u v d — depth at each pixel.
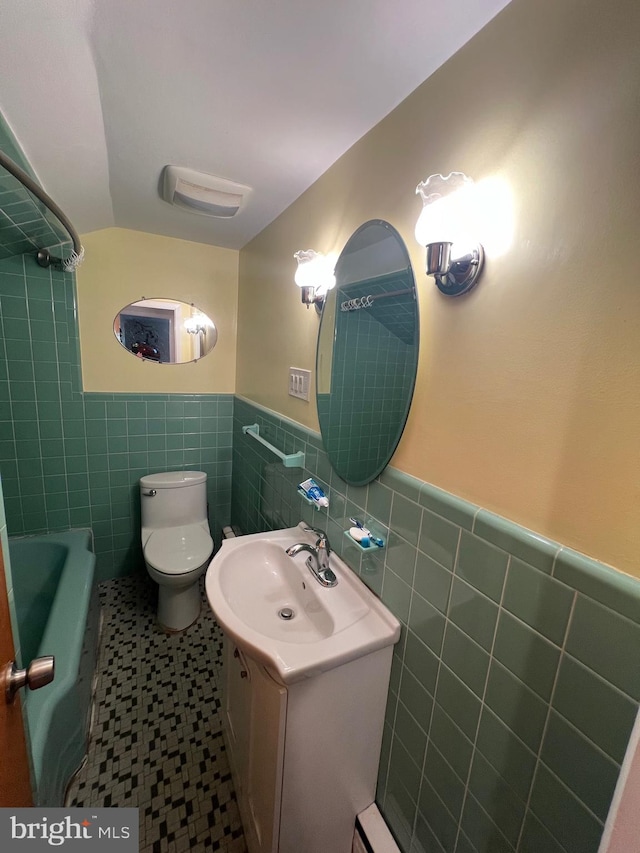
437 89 0.85
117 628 2.08
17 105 0.94
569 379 0.61
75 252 1.70
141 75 0.91
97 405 2.23
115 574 2.48
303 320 1.53
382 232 1.04
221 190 1.49
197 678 1.78
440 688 0.87
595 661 0.58
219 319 2.45
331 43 0.80
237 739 1.26
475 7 0.70
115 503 2.39
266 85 0.93
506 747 0.72
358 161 1.15
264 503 2.02
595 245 0.56
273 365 1.86
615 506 0.55
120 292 2.17
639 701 0.53
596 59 0.55
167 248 2.23
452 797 0.85
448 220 0.72
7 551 0.67
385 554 1.05
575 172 0.59
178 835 1.20
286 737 0.93
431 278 0.88
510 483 0.71
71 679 1.29
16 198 1.14
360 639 0.96
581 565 0.59
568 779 0.62
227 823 1.23
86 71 0.89
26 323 2.00
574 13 0.58
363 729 1.05
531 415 0.67
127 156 1.29
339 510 1.29
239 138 1.17
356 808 1.12
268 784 0.99
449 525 0.83
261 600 1.29
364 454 1.14
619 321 0.54
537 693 0.66
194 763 1.40
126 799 1.28
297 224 1.56
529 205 0.66
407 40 0.78
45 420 2.13
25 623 1.89
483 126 0.74
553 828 0.64
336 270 1.27
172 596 2.03
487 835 0.76
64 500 2.26
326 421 1.35
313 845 1.06
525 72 0.65
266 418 1.92
